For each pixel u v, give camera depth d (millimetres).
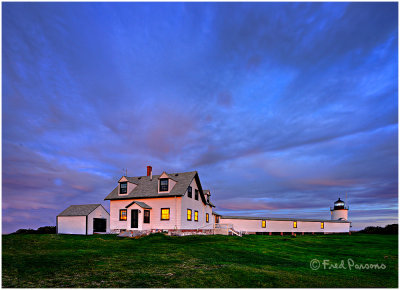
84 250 15727
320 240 31672
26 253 13711
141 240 22078
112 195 30797
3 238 18531
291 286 8914
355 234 49625
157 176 32312
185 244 20516
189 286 8320
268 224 44656
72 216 29406
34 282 8219
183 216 27391
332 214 60250
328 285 9375
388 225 53094
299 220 47125
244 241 25078
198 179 31547
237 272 10594
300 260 15305
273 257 15992
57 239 20875
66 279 8695
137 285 8203
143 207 26734
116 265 11188
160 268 10906
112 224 29625
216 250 17625
